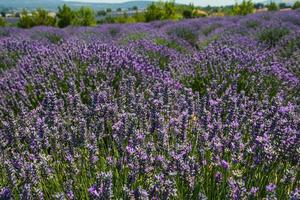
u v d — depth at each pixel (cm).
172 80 510
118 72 577
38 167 288
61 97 489
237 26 1417
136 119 362
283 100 475
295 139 300
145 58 667
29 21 3034
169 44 1130
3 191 244
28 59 666
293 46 905
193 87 591
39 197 256
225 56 634
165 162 278
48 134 344
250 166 285
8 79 576
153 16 3244
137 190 240
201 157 298
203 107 396
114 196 263
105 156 332
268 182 278
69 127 379
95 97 413
